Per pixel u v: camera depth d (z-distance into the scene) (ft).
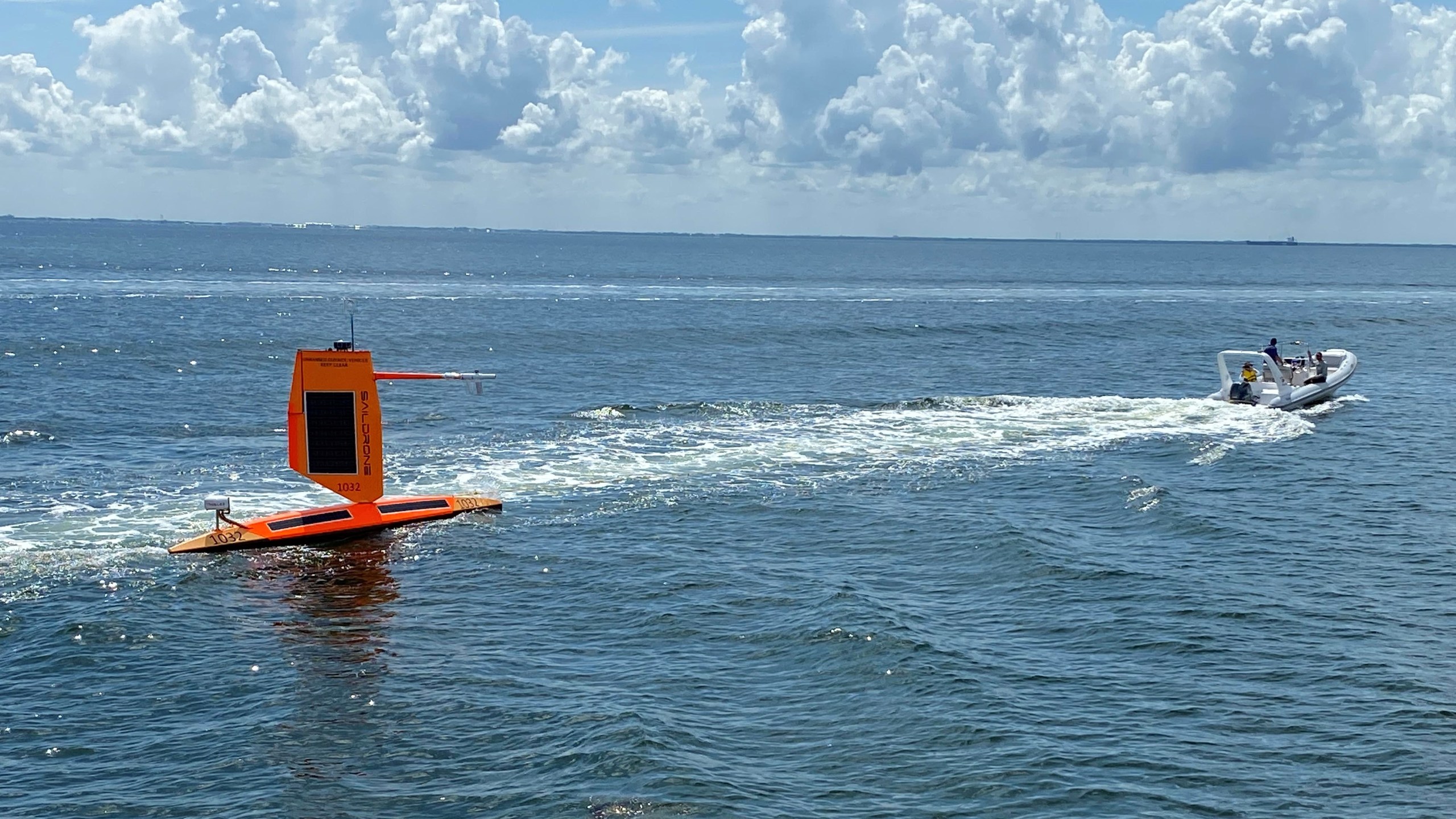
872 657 58.23
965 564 73.97
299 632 62.28
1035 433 113.91
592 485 93.04
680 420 120.47
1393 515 86.58
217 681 56.08
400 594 68.33
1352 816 44.73
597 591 68.90
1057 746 49.67
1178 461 103.45
